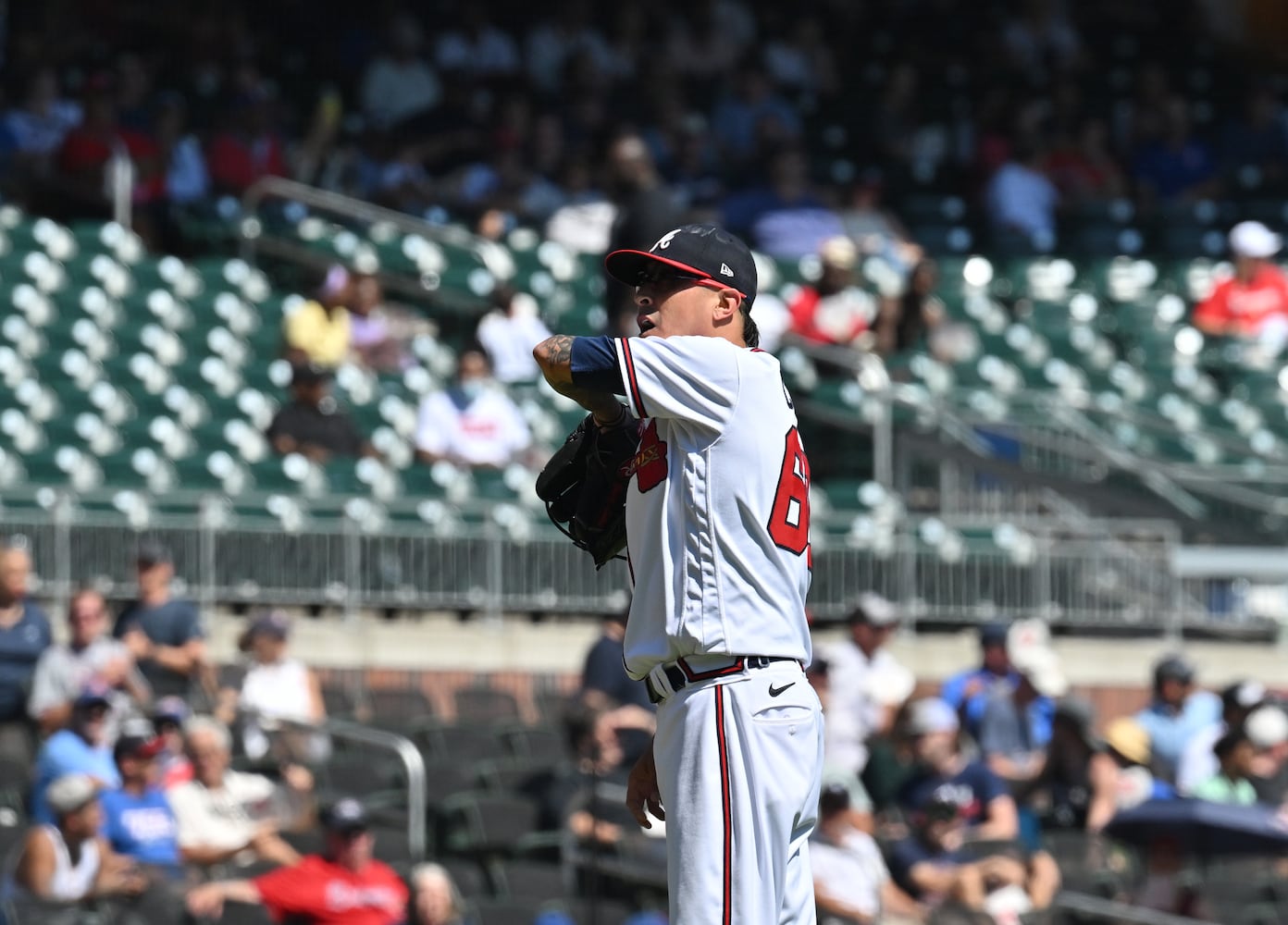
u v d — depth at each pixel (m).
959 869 34.75
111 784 33.56
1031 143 73.62
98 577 44.09
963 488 52.97
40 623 38.28
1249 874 39.22
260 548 45.22
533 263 63.72
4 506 44.53
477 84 75.25
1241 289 65.06
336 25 78.88
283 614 43.31
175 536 44.66
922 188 76.00
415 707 43.66
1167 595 49.25
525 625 46.69
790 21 83.06
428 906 32.19
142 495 44.97
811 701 15.67
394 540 46.00
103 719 33.78
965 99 81.50
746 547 15.38
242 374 54.03
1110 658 48.28
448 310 62.00
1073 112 78.81
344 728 37.47
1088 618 48.69
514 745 41.38
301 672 39.84
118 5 73.12
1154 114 77.94
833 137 76.69
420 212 66.62
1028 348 63.00
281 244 63.09
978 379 59.41
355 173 68.56
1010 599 48.47
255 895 32.41
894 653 47.03
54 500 44.69
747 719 15.33
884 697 40.09
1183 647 48.69
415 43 74.38
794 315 57.19
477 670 45.62
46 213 62.09
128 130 64.62
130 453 48.53
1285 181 76.94
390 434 51.81
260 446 50.50
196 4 74.06
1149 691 48.34
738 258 15.81
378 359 56.09
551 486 16.47
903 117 77.88
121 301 57.19
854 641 40.75
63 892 31.23
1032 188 72.38
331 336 54.88
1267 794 38.19
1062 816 38.75
